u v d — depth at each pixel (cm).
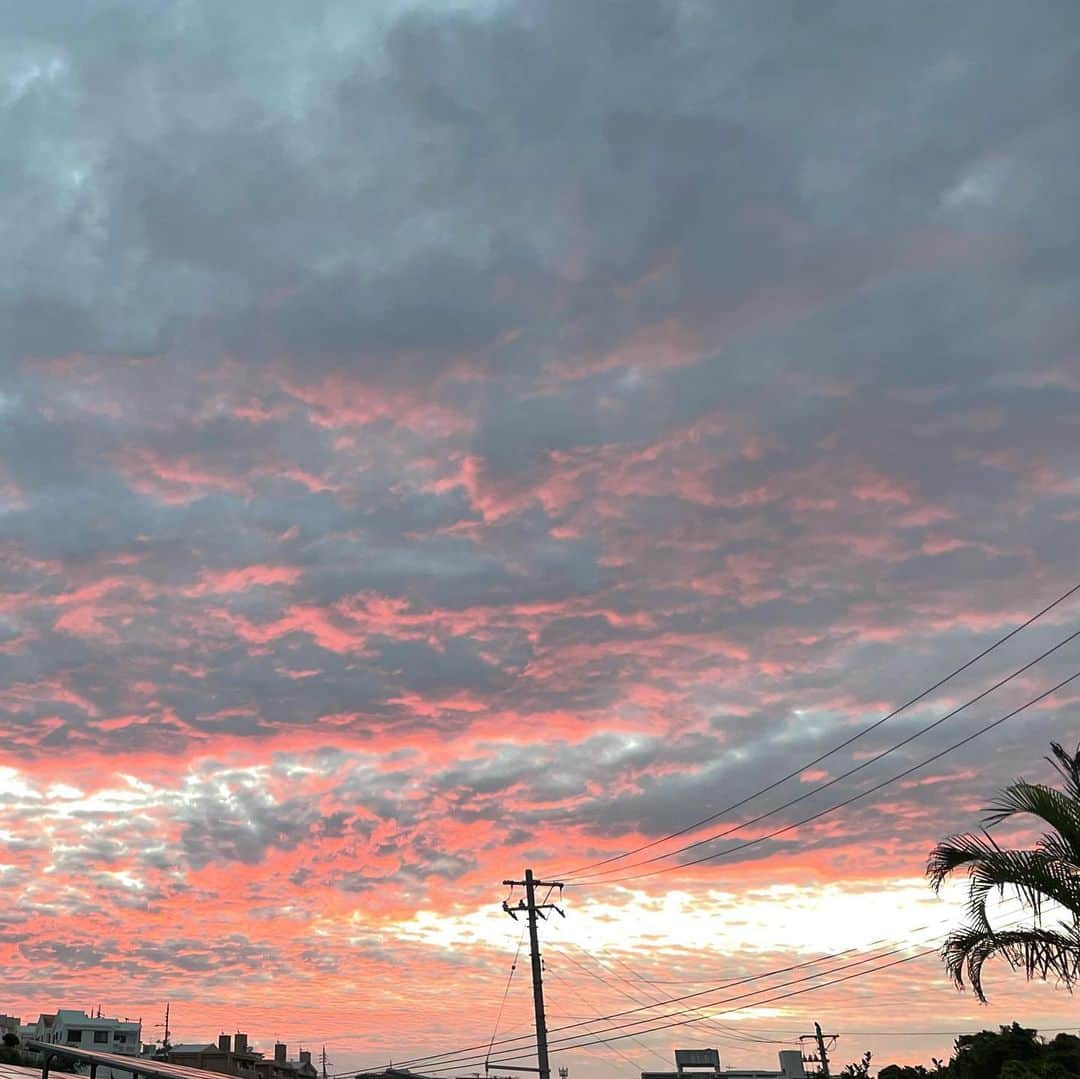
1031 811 1877
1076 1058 3634
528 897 6284
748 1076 8994
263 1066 12075
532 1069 5953
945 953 1892
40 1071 2466
